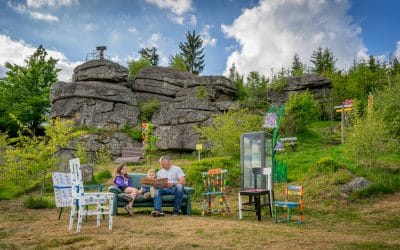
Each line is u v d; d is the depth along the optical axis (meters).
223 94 37.16
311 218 9.95
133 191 10.09
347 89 40.62
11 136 36.75
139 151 25.83
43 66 39.84
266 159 11.46
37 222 8.60
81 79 34.69
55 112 30.20
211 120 27.17
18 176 14.10
